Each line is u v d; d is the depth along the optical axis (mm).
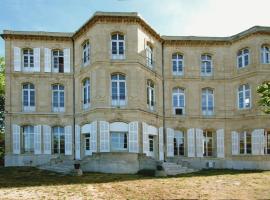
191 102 30562
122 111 25875
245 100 29516
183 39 30719
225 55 31141
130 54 26484
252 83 28844
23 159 29156
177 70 30984
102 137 25469
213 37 30969
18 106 29578
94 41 26750
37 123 29578
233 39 30578
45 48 30297
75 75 29875
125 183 17984
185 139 30438
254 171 25797
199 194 14508
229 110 30516
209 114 30734
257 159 27922
